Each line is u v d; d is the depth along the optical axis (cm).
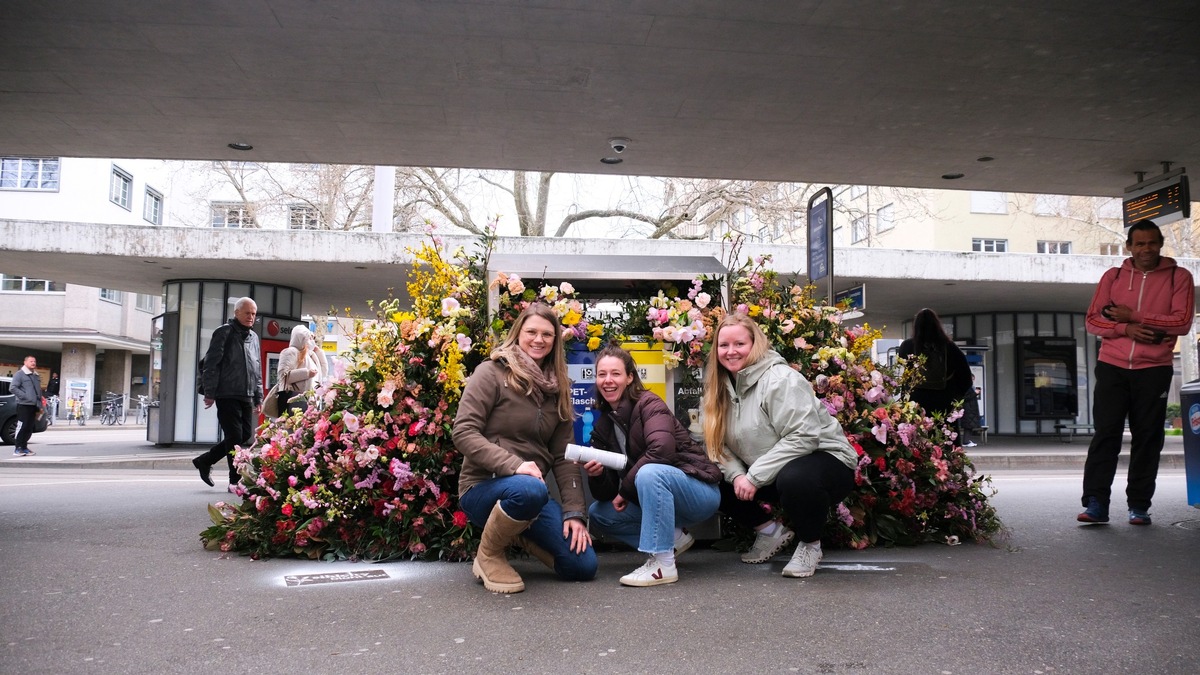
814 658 324
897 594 427
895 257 1705
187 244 1548
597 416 515
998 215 4016
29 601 418
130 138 898
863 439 575
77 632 363
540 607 402
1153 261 645
